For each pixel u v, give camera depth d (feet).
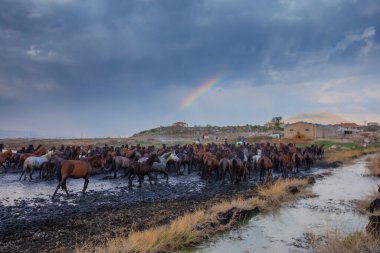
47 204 45.57
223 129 468.34
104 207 44.09
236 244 30.48
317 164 118.52
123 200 49.26
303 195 54.44
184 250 28.76
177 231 30.76
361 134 351.67
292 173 91.81
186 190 60.03
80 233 32.37
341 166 112.88
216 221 35.60
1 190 57.06
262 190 55.47
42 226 34.55
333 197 53.52
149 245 27.30
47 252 26.96
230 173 69.31
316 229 35.09
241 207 41.52
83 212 40.98
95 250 26.05
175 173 88.38
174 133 433.89
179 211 42.32
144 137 359.87
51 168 72.43
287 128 288.10
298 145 216.54
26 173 80.43
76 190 58.44
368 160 134.51
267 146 103.35
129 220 37.45
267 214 41.93
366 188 63.31
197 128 476.54
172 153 84.48
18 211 40.98
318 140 255.29
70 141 285.84
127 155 83.20
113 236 31.32
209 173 72.69
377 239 25.26
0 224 35.06
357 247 24.23
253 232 34.22
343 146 212.64
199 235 31.99
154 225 35.42
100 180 73.20
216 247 29.63
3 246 28.30
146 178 77.92
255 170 86.12
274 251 28.66
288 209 44.80
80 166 50.52
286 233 33.86
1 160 84.43
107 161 83.71
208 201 49.29
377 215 29.76
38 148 86.79
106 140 306.76
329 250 25.22
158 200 49.96
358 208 44.73
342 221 38.29
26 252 26.89
